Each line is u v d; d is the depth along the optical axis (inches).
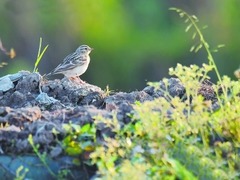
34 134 492.4
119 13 1676.9
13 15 1581.0
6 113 518.6
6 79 581.0
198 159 478.9
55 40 1609.3
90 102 565.0
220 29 1660.9
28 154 486.6
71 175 480.1
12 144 489.1
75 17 1637.6
